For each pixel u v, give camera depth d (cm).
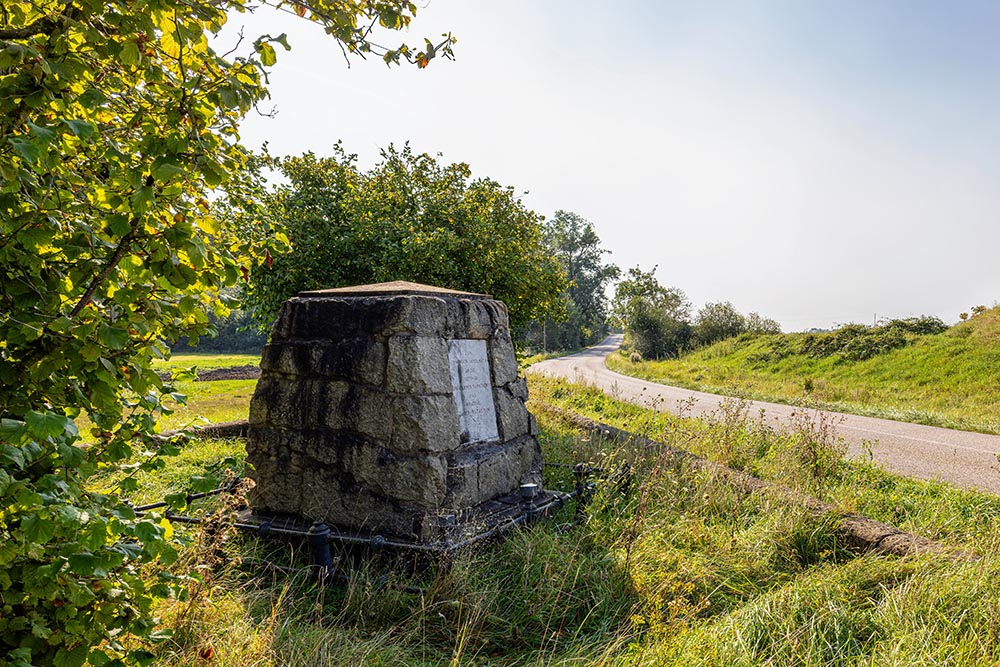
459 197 1020
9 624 185
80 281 201
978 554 420
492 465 508
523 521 475
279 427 497
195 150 197
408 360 453
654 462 629
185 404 231
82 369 199
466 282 977
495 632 357
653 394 1925
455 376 501
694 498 541
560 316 1151
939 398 1544
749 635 318
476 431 517
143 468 221
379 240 925
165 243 199
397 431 447
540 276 1047
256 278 866
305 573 396
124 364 204
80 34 207
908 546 439
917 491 668
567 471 663
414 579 403
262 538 454
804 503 514
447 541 418
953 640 309
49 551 189
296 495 481
